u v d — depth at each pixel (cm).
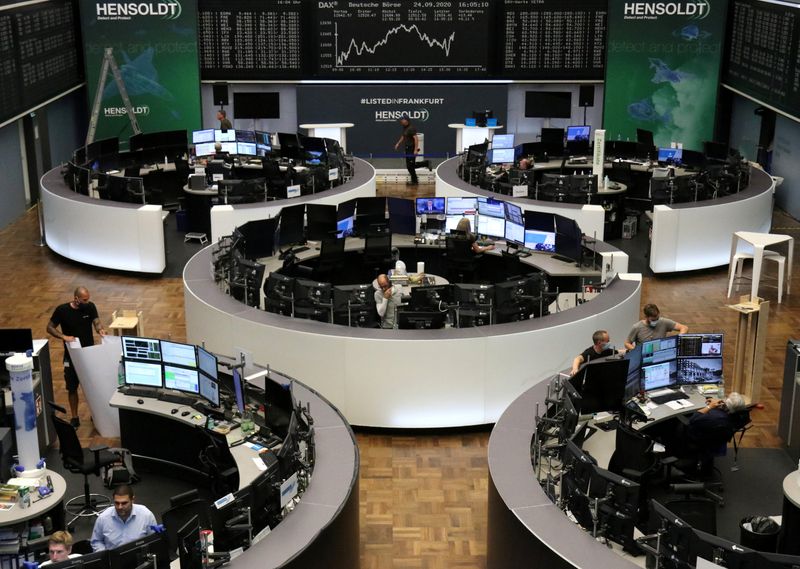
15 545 729
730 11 2012
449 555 809
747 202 1514
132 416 935
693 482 900
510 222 1330
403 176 2091
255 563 615
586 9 2067
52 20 1878
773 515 872
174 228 1712
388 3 2072
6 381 906
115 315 1066
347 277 1393
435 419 992
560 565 619
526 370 995
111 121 2067
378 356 971
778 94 1727
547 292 1077
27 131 1847
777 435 1015
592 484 659
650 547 631
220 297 1077
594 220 1436
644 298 1385
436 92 2127
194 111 2083
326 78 2116
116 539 709
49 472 796
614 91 2088
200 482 918
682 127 2095
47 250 1598
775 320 1312
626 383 866
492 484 712
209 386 874
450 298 1097
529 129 2206
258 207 1459
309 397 837
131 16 2019
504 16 2086
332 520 661
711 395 927
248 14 2070
